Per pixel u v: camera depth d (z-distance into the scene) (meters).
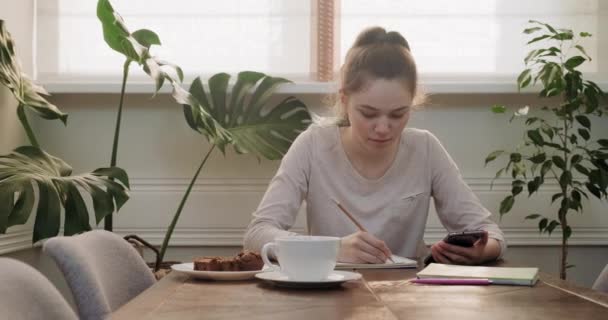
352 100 1.91
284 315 0.91
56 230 2.02
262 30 3.14
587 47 3.15
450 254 1.60
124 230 3.04
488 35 3.14
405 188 2.09
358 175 2.08
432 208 3.06
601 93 2.81
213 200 3.05
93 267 1.17
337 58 3.14
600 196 2.80
